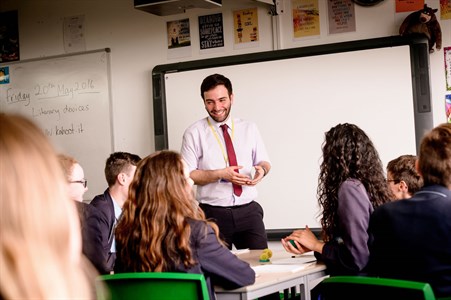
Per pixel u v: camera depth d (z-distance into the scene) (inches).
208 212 143.6
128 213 88.0
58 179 22.3
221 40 186.9
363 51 171.0
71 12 205.3
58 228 21.8
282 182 179.0
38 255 21.1
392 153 169.0
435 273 77.4
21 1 211.9
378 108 170.2
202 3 163.6
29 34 211.0
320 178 109.3
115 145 199.3
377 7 171.8
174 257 85.7
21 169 21.5
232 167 138.6
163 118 189.6
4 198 21.1
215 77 147.6
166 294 79.7
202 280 78.4
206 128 150.0
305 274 102.3
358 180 102.8
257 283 93.4
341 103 173.3
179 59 191.5
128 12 197.8
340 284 72.2
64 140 204.8
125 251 87.9
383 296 68.9
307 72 175.9
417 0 168.2
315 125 175.6
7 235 20.9
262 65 179.9
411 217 79.1
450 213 77.0
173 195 86.6
